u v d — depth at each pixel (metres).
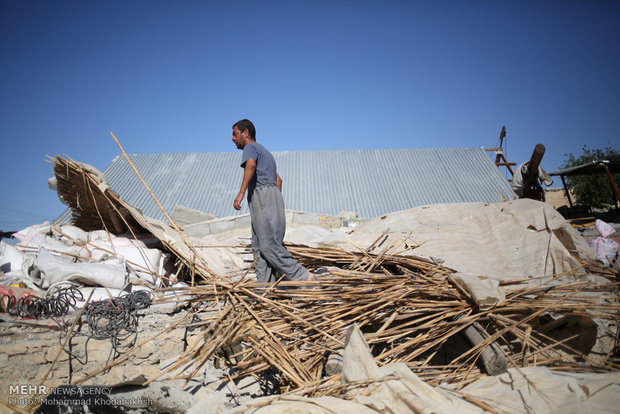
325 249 4.89
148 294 4.11
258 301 3.72
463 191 18.30
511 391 2.60
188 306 4.03
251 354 3.46
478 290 3.52
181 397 3.06
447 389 2.72
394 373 2.69
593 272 4.36
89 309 3.61
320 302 3.75
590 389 2.43
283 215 4.18
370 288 3.78
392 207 17.69
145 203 18.09
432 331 3.42
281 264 4.07
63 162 5.37
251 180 4.24
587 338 3.47
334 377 2.94
